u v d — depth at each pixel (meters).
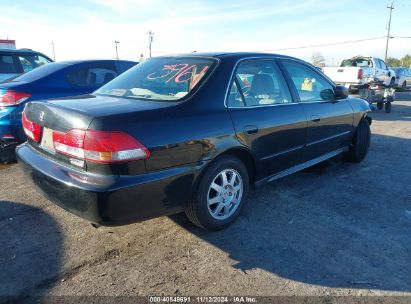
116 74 6.37
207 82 3.03
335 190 4.21
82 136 2.39
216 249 2.91
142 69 3.59
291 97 3.83
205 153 2.82
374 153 6.06
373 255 2.85
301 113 3.84
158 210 2.64
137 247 2.93
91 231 3.17
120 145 2.36
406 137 7.47
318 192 4.14
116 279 2.52
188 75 3.17
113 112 2.47
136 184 2.41
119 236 3.09
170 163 2.61
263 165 3.47
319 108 4.17
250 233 3.16
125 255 2.81
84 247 2.91
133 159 2.40
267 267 2.67
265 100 3.50
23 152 3.08
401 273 2.62
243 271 2.62
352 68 14.71
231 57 3.35
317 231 3.22
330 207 3.73
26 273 2.56
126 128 2.41
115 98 3.04
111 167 2.35
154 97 2.99
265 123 3.35
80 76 5.78
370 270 2.65
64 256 2.78
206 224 3.02
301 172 4.87
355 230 3.25
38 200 3.78
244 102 3.26
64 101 2.89
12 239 3.00
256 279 2.53
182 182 2.71
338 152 4.82
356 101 5.08
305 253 2.86
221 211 3.17
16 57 8.55
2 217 3.39
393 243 3.04
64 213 3.50
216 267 2.67
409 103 15.52
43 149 2.87
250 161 3.36
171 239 3.05
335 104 4.52
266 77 3.59
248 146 3.19
